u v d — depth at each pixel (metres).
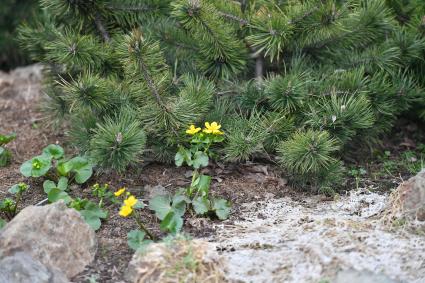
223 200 1.75
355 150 2.03
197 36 1.88
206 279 1.52
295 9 1.83
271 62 1.92
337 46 1.95
